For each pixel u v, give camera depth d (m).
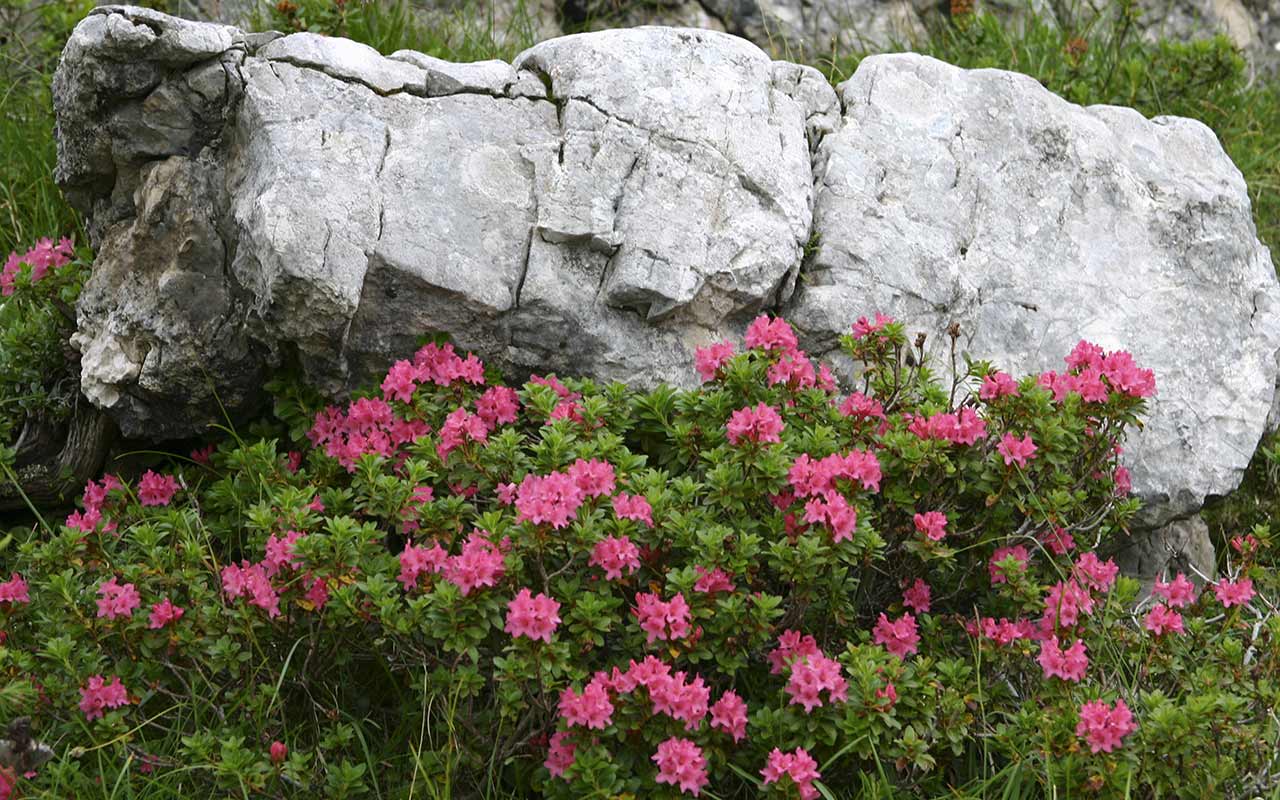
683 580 3.04
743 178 3.95
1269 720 3.29
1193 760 3.09
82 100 3.79
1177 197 4.43
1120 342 4.17
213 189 3.83
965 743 3.37
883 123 4.30
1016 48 6.12
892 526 3.48
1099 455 3.63
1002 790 3.21
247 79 3.79
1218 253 4.42
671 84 4.02
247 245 3.64
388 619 3.01
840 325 3.91
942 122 4.34
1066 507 3.47
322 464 3.63
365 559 3.15
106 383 3.83
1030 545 3.67
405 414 3.56
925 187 4.21
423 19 6.00
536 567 3.14
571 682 2.97
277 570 3.19
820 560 3.08
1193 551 4.36
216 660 3.16
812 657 3.04
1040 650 3.43
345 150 3.71
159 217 3.81
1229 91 6.12
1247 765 3.17
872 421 3.50
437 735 3.32
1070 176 4.36
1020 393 3.47
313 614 3.23
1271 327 4.41
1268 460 4.66
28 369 4.13
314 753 3.27
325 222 3.55
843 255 4.02
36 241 4.92
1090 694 3.19
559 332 3.73
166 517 3.55
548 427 3.38
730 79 4.10
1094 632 3.47
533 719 3.12
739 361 3.48
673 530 3.13
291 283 3.49
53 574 3.32
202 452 4.01
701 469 3.47
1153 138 4.58
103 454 4.09
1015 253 4.21
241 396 3.87
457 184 3.77
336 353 3.66
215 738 3.09
